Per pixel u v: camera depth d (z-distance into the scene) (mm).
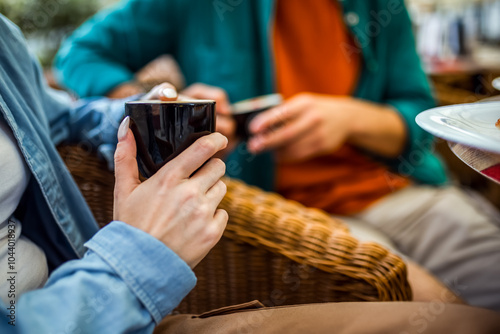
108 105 724
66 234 578
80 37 1152
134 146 414
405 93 1191
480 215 1052
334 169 1132
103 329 377
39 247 587
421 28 2574
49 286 404
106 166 717
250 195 708
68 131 743
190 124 402
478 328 437
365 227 1038
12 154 510
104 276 395
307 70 1145
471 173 1545
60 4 1297
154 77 1229
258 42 1128
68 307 377
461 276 983
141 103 397
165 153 412
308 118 929
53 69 1374
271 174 1092
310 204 1121
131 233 406
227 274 648
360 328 456
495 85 822
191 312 677
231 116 895
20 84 573
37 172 533
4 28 574
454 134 372
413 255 1064
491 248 976
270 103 920
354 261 604
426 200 1096
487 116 485
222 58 1124
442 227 1043
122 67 1130
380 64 1171
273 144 930
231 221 635
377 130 1033
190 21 1148
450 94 1452
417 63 1199
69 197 602
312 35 1119
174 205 407
